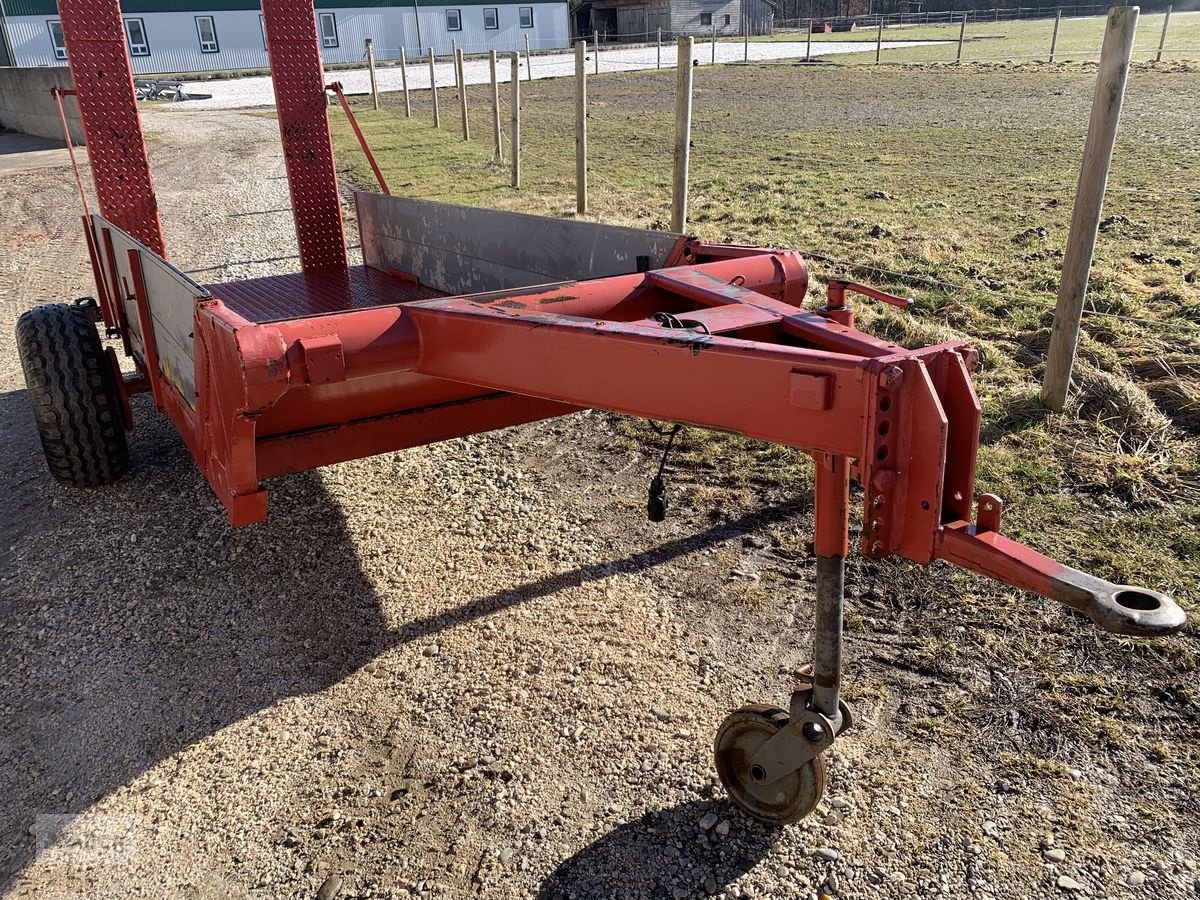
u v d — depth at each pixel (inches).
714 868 92.6
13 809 104.4
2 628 137.6
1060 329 180.2
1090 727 107.7
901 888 89.4
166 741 113.5
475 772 106.3
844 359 70.0
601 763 106.7
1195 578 132.3
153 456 194.5
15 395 241.6
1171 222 337.7
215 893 92.6
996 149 524.4
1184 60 884.0
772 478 171.2
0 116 969.5
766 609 133.1
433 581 144.6
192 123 941.2
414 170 565.3
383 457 190.5
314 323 97.4
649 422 199.0
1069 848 92.6
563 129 718.5
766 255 129.8
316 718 116.1
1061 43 1318.9
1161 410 186.2
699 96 878.4
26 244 440.1
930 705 112.4
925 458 69.7
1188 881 88.4
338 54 1748.3
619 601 136.9
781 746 91.2
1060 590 62.7
